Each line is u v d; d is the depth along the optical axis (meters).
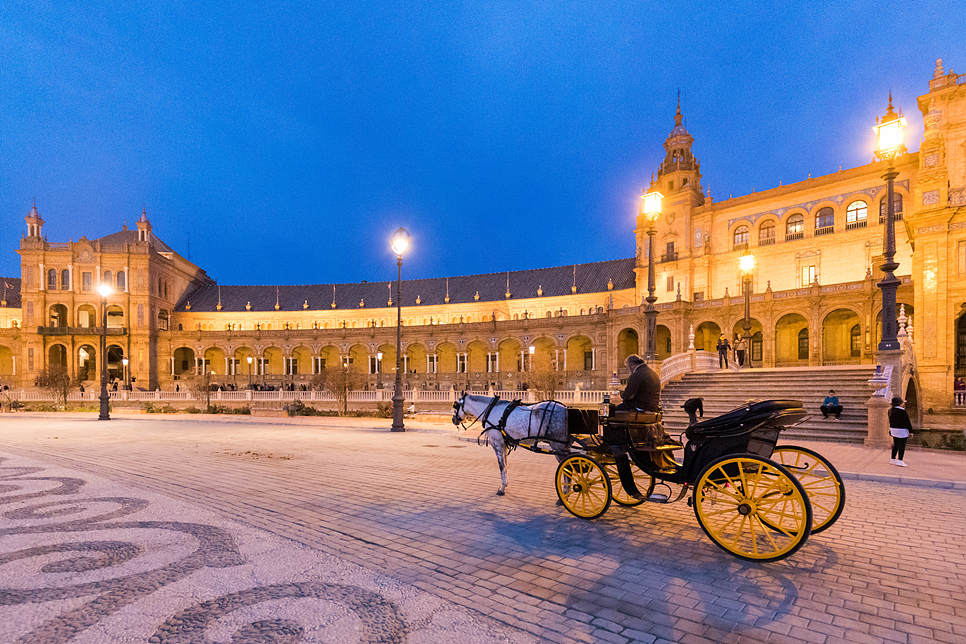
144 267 79.38
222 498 9.38
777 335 51.97
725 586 5.41
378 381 70.19
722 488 6.47
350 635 4.25
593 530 7.39
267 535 7.09
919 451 15.43
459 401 10.76
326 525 7.62
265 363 87.62
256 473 12.04
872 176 46.97
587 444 8.30
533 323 66.56
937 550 6.59
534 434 8.91
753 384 23.27
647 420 7.36
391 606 4.85
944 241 28.98
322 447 17.12
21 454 15.32
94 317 78.75
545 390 38.28
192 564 5.94
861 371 22.56
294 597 5.03
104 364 32.66
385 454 15.38
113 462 13.66
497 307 79.38
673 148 61.78
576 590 5.29
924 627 4.52
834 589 5.35
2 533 7.12
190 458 14.45
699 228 57.91
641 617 4.68
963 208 28.19
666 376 24.97
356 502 9.10
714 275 56.72
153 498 9.30
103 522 7.71
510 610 4.80
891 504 9.12
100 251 77.75
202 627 4.36
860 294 42.00
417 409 37.00
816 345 44.19
